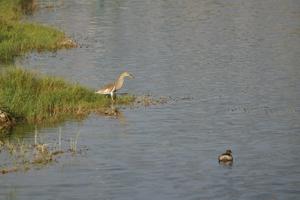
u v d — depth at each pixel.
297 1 71.50
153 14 63.59
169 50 46.53
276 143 26.09
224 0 73.69
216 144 25.98
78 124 28.52
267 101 32.69
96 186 21.62
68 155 24.58
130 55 44.81
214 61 42.81
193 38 51.25
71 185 21.70
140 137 26.83
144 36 52.19
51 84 32.00
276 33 52.81
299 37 50.81
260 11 64.88
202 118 29.67
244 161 23.95
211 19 60.44
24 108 29.19
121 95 33.62
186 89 35.31
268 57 43.84
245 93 34.38
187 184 21.78
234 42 49.41
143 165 23.55
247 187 21.48
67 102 30.69
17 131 27.42
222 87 35.75
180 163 23.77
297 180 22.08
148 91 34.81
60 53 45.66
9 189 21.36
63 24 57.72
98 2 72.50
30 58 43.84
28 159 24.11
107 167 23.38
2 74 32.81
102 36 52.28
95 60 43.19
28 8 66.00
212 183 21.86
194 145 25.84
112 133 27.31
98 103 31.31
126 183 21.91
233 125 28.56
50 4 70.69
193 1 72.94
